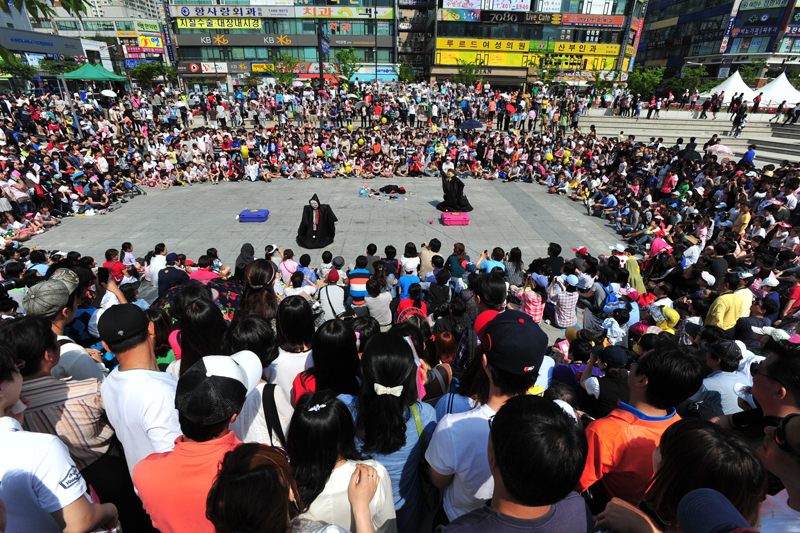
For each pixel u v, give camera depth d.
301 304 3.16
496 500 1.49
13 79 33.47
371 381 2.10
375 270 6.90
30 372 2.13
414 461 2.24
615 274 7.98
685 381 1.89
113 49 56.28
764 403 2.21
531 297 7.07
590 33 45.53
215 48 51.84
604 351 3.83
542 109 25.55
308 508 1.72
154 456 1.82
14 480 1.62
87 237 11.91
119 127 22.09
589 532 1.49
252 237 12.12
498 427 1.44
